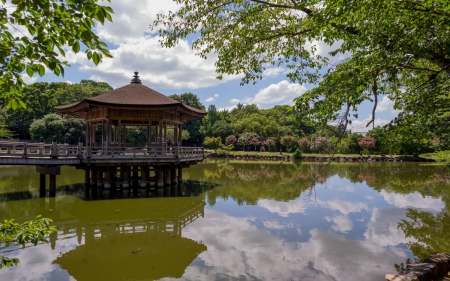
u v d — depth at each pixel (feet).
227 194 45.01
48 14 6.84
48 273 18.61
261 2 16.39
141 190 46.37
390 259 20.76
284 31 18.97
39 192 43.83
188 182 56.75
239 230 27.22
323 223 29.53
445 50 13.85
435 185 55.88
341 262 20.15
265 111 217.15
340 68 14.74
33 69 7.53
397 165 101.04
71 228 28.09
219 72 21.06
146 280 17.63
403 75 20.17
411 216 32.58
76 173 67.62
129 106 44.21
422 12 12.91
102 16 6.83
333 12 13.17
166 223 29.68
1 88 7.48
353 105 12.78
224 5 18.29
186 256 21.21
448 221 30.58
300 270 18.90
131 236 25.79
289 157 131.34
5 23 6.89
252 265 19.62
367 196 44.47
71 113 54.85
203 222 29.89
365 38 14.47
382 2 11.71
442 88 17.58
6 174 63.87
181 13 19.01
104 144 49.80
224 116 201.98
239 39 19.51
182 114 57.52
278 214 33.09
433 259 17.67
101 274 18.48
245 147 167.12
